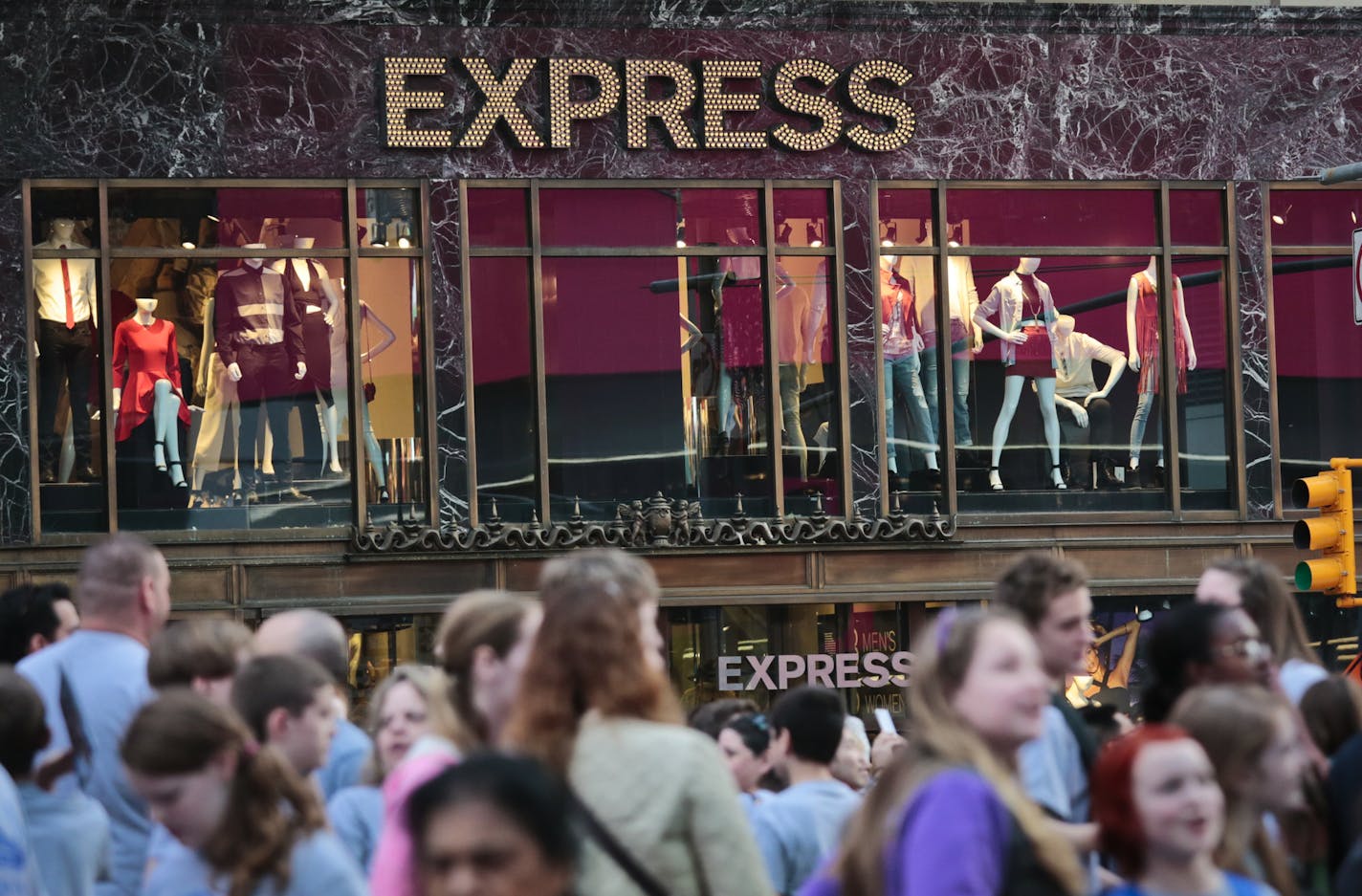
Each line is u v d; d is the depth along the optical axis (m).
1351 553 21.53
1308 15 28.48
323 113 26.00
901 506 27.27
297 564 25.58
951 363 27.42
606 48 26.72
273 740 8.10
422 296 26.19
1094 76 28.02
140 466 25.44
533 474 26.36
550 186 26.53
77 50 25.47
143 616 10.66
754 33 27.05
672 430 26.69
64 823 9.07
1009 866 6.54
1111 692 27.73
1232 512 28.14
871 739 26.88
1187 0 28.44
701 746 7.09
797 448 27.05
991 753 7.04
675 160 26.83
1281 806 8.36
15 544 24.94
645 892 6.92
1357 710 9.84
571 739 7.07
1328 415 28.67
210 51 25.77
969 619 7.12
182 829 7.02
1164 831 7.31
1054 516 27.47
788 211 27.14
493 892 4.93
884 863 6.70
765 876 7.14
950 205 27.62
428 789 5.02
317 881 6.98
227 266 25.80
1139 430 28.06
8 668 9.16
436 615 26.03
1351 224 28.88
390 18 26.19
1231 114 28.39
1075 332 27.91
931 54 27.55
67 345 25.34
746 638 26.61
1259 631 10.23
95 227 25.50
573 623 7.18
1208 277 28.38
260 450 25.75
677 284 26.81
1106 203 28.12
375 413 26.05
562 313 26.52
